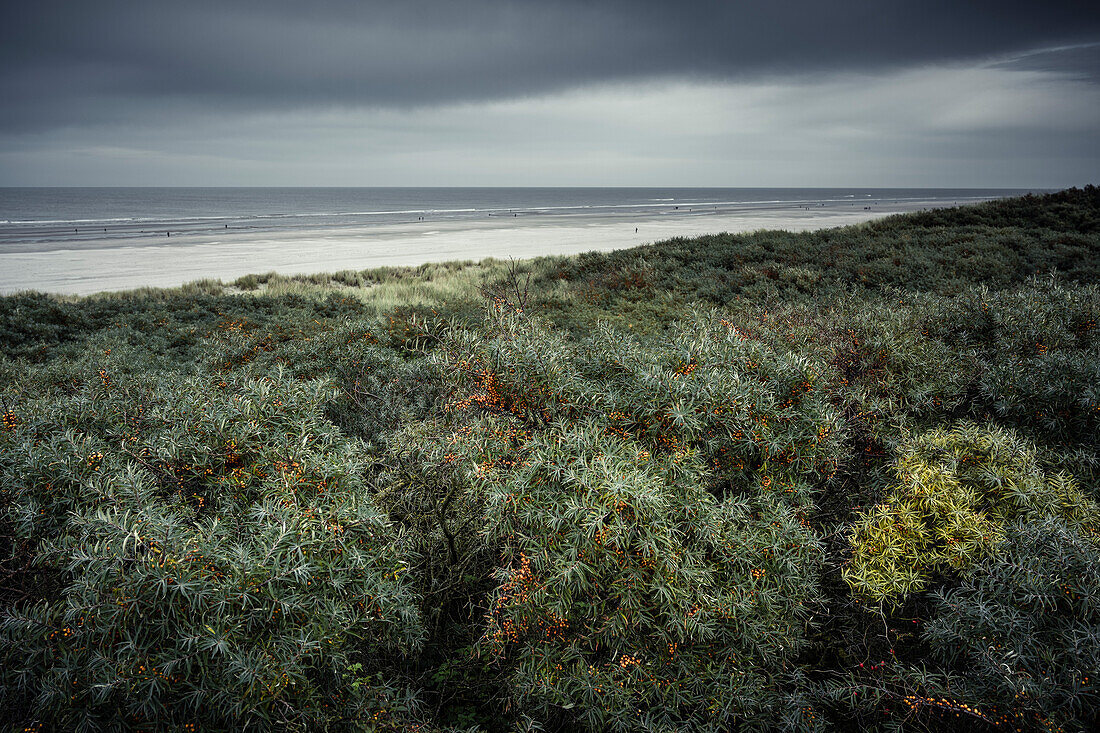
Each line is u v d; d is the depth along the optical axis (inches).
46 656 89.0
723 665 113.1
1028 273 575.5
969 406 190.4
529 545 114.0
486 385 137.7
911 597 131.6
